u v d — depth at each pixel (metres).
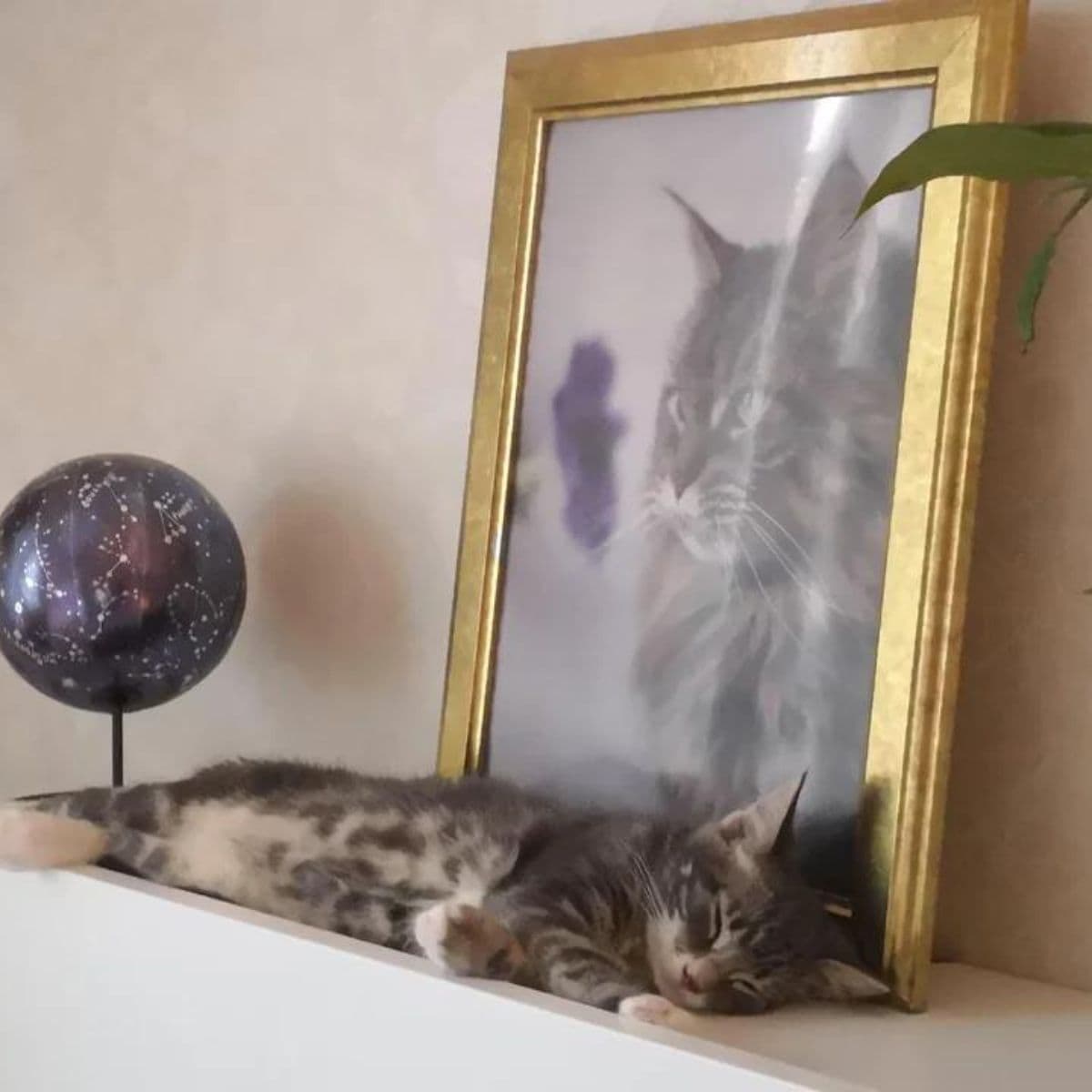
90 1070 1.07
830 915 1.00
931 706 0.98
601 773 1.16
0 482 1.80
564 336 1.22
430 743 1.38
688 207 1.16
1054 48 1.07
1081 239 1.05
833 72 1.08
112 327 1.70
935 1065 0.83
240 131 1.58
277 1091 0.94
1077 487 1.05
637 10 1.27
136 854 1.18
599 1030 0.77
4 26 1.80
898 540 1.00
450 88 1.40
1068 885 1.04
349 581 1.46
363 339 1.47
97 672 1.31
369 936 1.11
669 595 1.14
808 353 1.08
